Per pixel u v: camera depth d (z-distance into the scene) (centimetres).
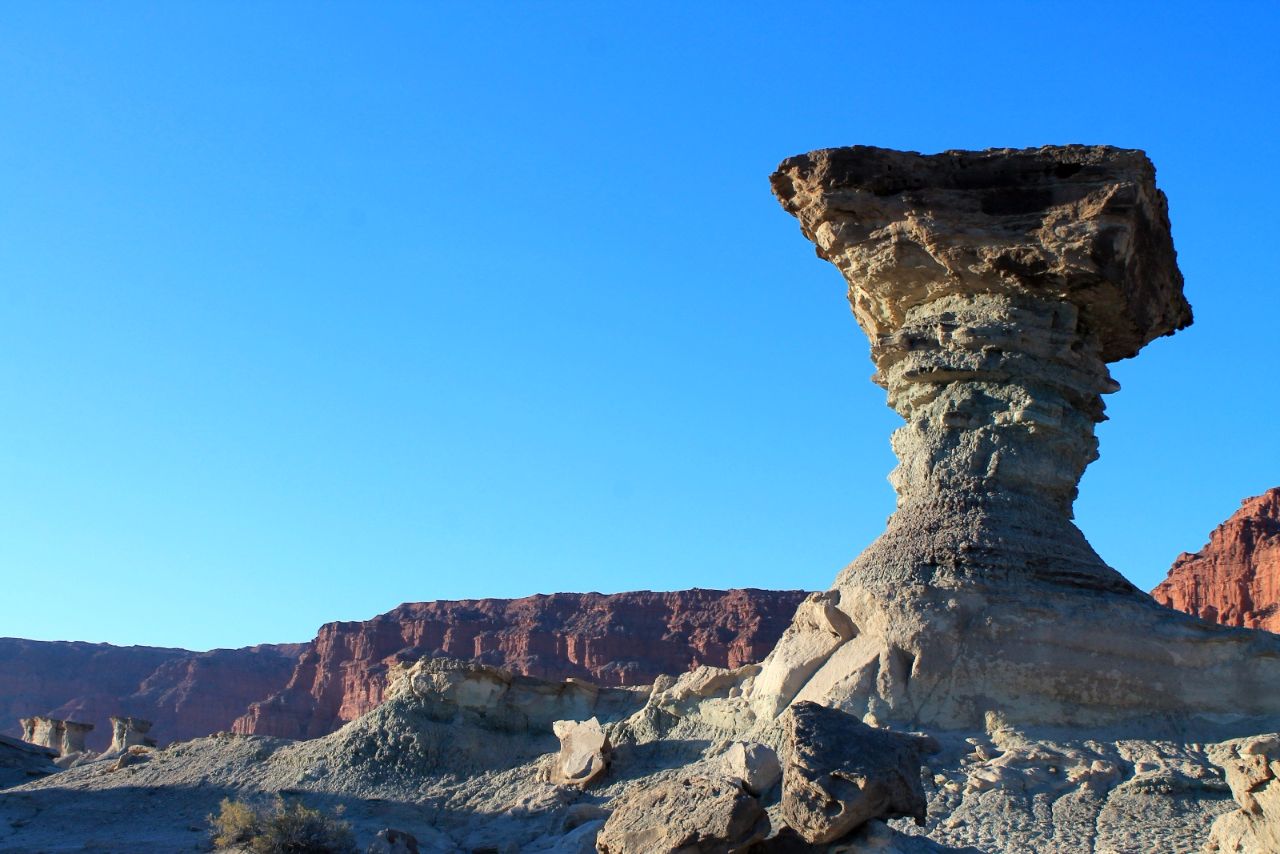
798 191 4041
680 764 3750
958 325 3888
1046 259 3753
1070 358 3853
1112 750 3303
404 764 4197
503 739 4278
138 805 4194
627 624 14275
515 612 14988
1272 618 9769
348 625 15375
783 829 2067
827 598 3731
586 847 3269
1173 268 4169
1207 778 3103
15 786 5200
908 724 3428
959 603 3534
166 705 17300
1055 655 3469
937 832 3009
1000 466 3791
